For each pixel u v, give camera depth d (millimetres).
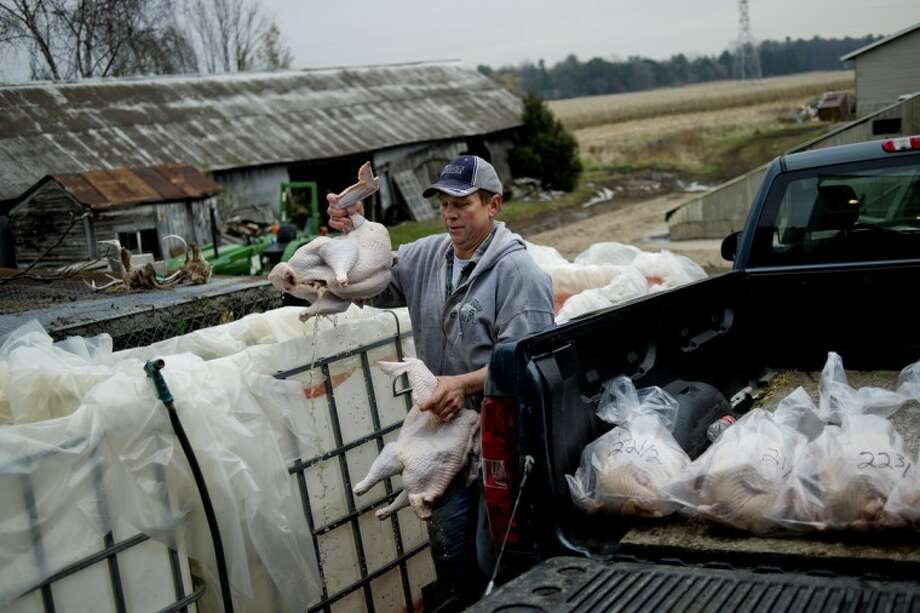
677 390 3660
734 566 2660
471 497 3691
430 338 3816
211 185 18047
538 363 2930
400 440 3547
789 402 3221
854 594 2346
